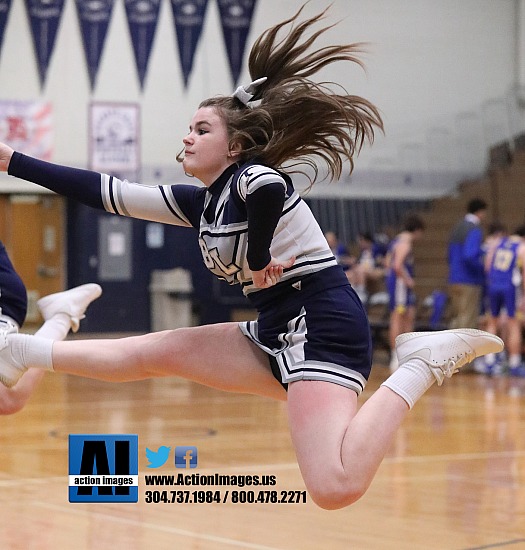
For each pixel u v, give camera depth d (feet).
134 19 91.20
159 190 17.93
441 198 94.94
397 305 67.15
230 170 16.92
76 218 93.50
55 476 30.04
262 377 17.17
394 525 24.11
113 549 21.54
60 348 17.70
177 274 93.86
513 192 86.58
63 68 89.71
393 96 97.55
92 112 90.43
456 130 99.60
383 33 97.04
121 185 17.97
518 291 63.41
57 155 89.71
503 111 100.83
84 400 50.39
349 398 16.15
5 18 87.76
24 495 27.35
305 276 16.49
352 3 95.81
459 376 63.93
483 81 100.58
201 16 92.68
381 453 15.69
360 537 22.85
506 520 24.66
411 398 16.21
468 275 64.23
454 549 21.71
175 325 93.76
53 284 94.32
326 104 17.07
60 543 22.03
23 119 88.58
